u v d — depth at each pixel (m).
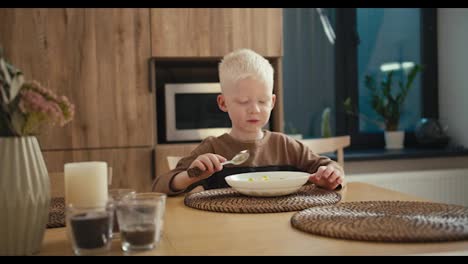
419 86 3.56
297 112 3.40
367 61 3.49
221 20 2.66
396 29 3.52
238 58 1.42
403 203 0.98
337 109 3.44
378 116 3.52
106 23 2.53
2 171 0.66
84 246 0.68
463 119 3.32
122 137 2.55
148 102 2.58
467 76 3.25
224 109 1.54
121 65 2.55
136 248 0.69
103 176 0.79
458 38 3.32
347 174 3.17
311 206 0.99
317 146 1.77
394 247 0.68
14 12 2.45
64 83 2.50
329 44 3.42
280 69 2.72
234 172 1.44
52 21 2.48
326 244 0.70
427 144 3.35
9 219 0.66
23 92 0.67
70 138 2.50
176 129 2.69
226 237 0.77
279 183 1.06
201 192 1.22
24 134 0.68
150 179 2.58
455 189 3.13
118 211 0.70
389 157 3.12
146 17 2.57
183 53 2.62
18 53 2.46
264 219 0.90
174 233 0.80
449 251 0.65
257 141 1.48
